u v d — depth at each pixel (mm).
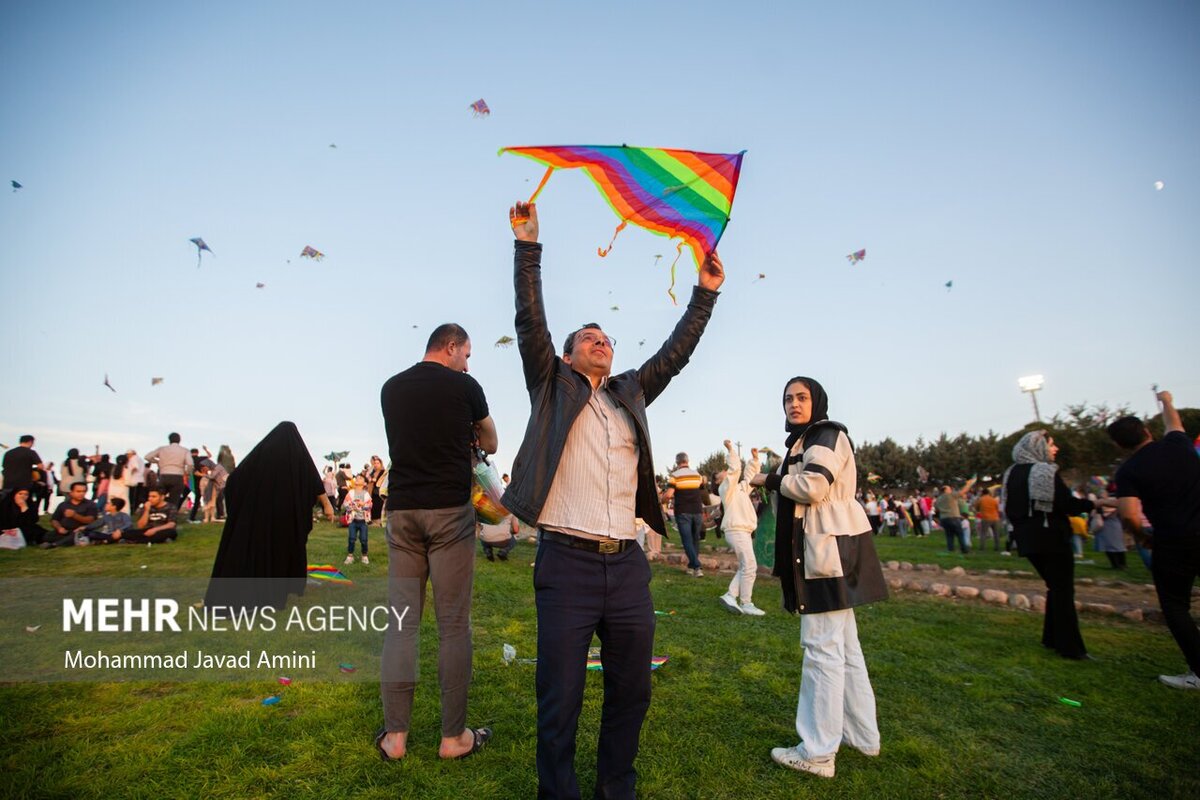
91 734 3068
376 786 2693
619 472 2529
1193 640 4262
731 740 3359
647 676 2445
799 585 3182
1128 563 12609
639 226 2900
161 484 12938
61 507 9953
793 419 3484
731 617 6461
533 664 4441
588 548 2395
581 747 3158
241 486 5590
